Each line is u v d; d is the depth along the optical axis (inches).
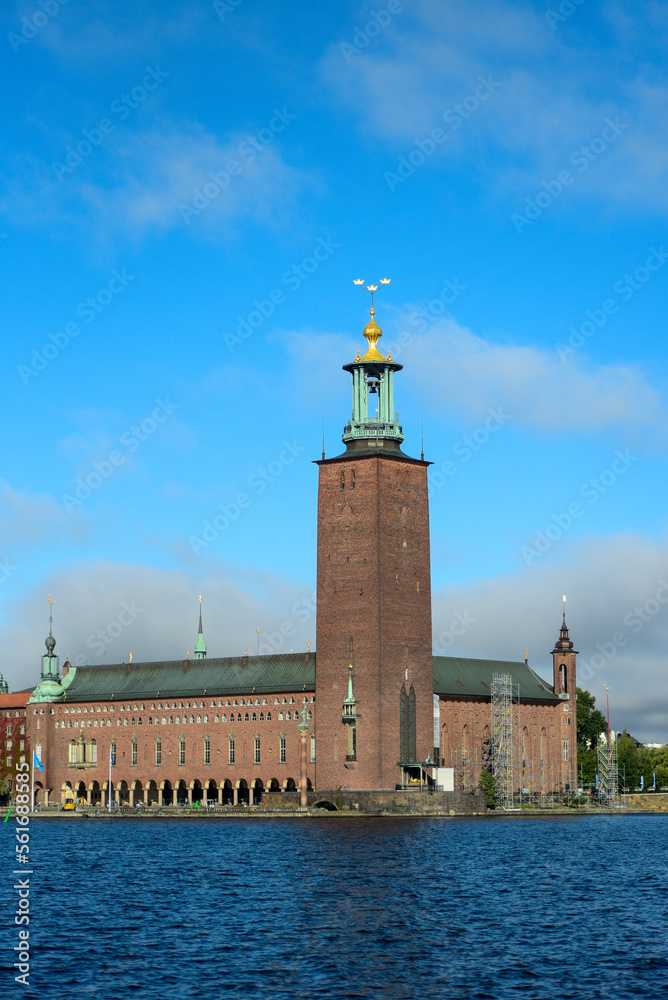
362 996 2687.0
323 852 5497.1
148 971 2893.7
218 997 2679.6
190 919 3543.3
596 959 2997.0
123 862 5191.9
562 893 4069.9
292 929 3368.6
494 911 3659.0
